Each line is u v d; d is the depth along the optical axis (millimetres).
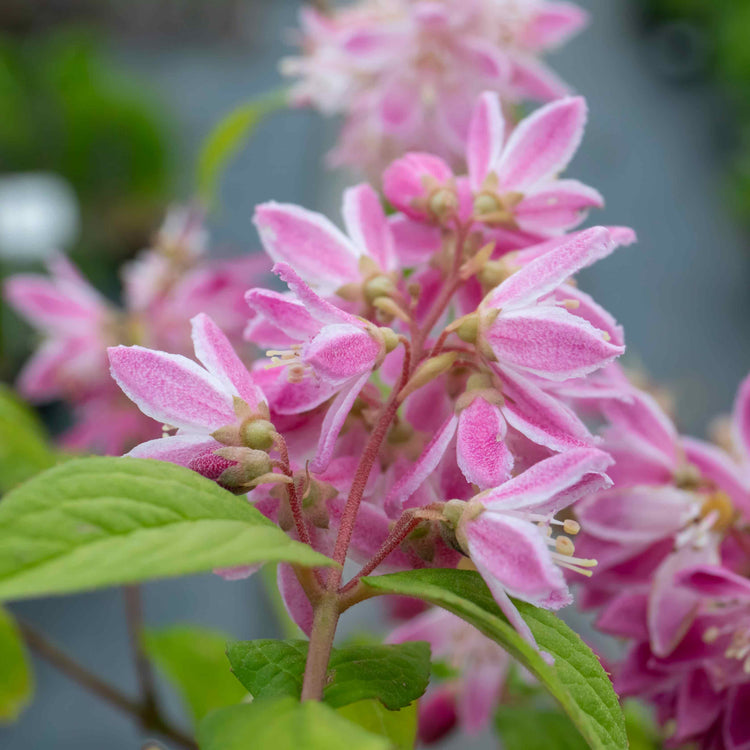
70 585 167
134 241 850
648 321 988
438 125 297
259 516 181
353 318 194
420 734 284
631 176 1155
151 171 887
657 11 1374
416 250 221
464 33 293
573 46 1376
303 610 203
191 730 343
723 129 1223
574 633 191
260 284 385
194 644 314
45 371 398
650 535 242
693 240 1084
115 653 698
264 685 191
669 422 244
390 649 198
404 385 199
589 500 241
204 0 1250
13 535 170
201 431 195
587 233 197
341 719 173
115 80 937
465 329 198
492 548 187
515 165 219
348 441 207
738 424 250
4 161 868
